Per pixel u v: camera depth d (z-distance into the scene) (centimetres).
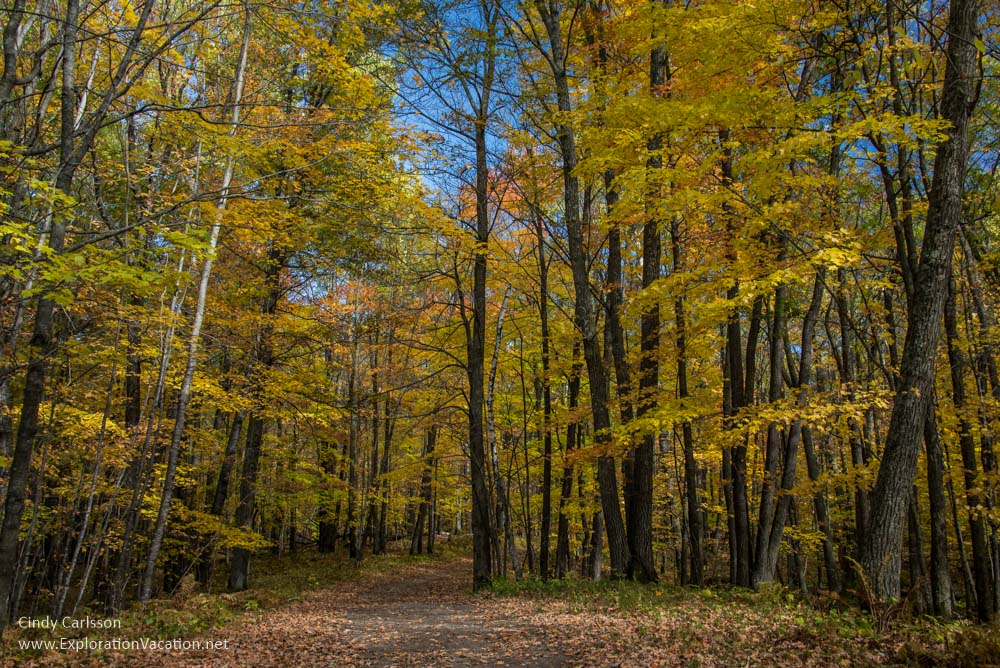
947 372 1343
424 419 2142
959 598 1684
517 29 1422
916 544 1318
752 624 704
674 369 1507
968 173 1173
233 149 942
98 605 1241
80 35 877
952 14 790
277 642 793
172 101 911
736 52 922
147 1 717
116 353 1009
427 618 1006
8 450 986
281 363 1555
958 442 1270
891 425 777
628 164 966
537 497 2000
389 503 2834
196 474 1731
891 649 554
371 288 1841
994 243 1439
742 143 1048
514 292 1755
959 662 486
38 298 660
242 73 1134
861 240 996
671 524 2088
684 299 1025
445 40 1259
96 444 1096
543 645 712
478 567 1374
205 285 1201
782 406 984
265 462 1878
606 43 1242
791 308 1228
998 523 1163
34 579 1569
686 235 1213
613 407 1181
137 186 1052
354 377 2216
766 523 1172
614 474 1220
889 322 1362
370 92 1059
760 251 948
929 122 714
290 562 2386
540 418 1702
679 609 835
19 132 796
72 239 916
